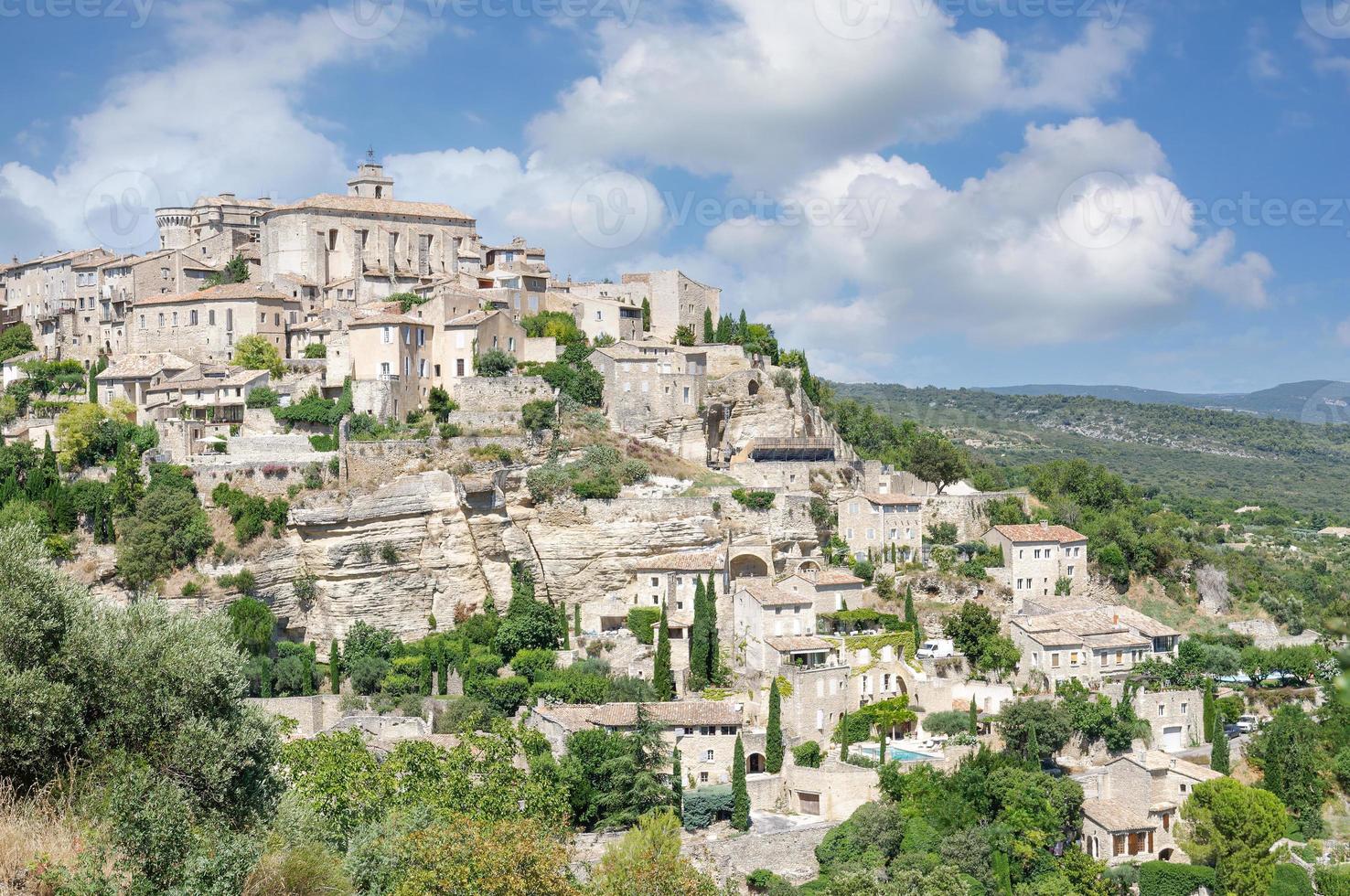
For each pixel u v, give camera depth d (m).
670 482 182.25
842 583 167.50
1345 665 149.38
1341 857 126.25
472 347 193.75
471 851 85.44
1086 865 126.56
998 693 153.62
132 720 70.50
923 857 122.31
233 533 163.62
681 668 154.38
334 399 189.25
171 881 62.88
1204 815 127.88
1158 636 165.88
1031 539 179.75
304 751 107.44
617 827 122.69
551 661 155.50
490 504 172.12
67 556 159.38
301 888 69.62
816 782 133.75
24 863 59.78
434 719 145.38
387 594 166.25
